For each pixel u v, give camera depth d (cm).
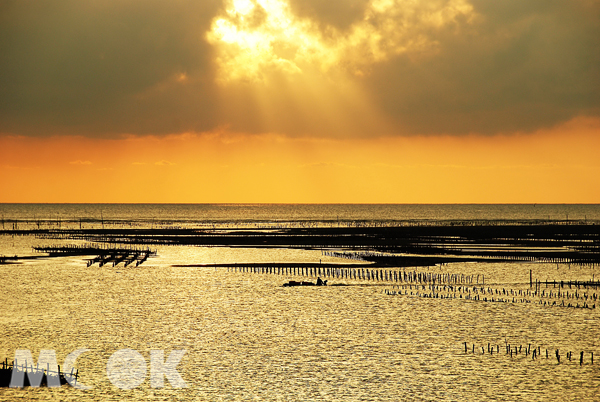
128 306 7300
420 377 4681
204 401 4197
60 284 8950
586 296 7906
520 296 7925
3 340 5666
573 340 5703
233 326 6281
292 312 6962
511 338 5784
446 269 10388
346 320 6556
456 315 6788
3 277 9638
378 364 5003
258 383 4544
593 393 4334
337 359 5138
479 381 4581
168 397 4262
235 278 9606
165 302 7562
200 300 7700
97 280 9369
